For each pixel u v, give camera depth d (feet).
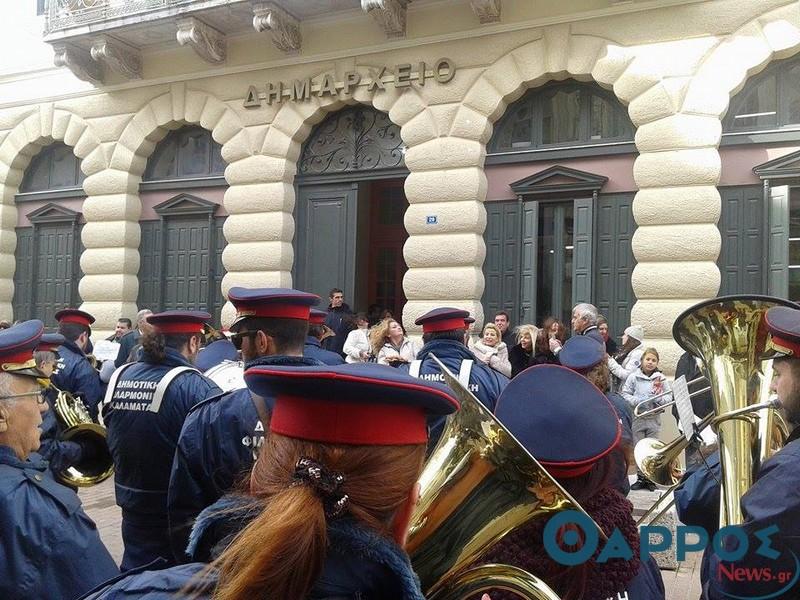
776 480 6.98
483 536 5.35
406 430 4.08
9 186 48.24
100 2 41.52
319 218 39.81
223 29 40.47
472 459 5.39
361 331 33.68
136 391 11.64
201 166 43.39
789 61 30.83
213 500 9.18
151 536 11.48
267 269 39.68
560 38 33.58
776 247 30.37
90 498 26.50
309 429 3.98
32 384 7.84
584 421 6.35
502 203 35.65
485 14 34.60
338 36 38.27
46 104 46.68
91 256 44.57
